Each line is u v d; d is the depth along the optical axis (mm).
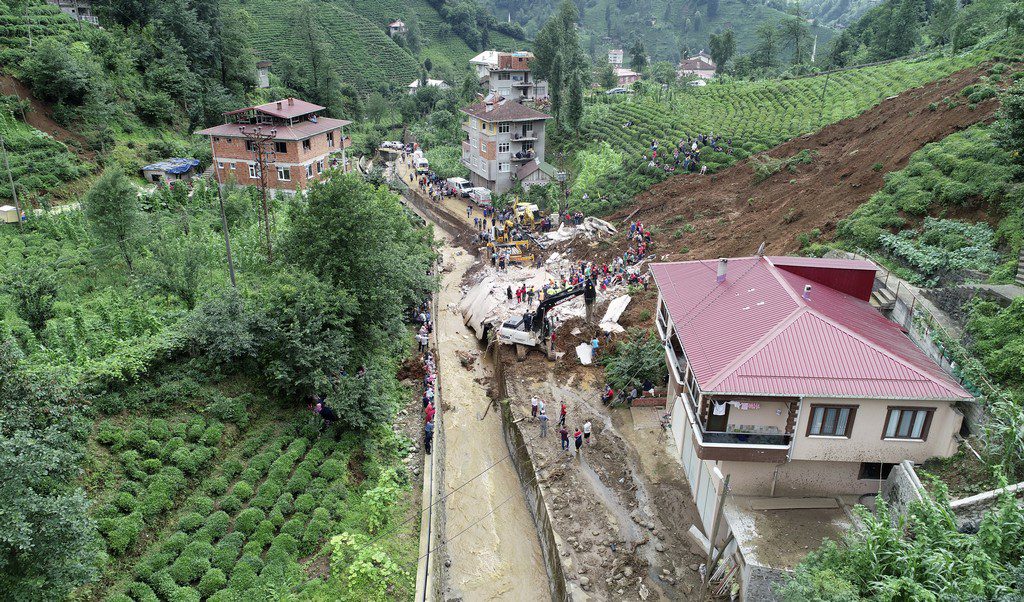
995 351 22531
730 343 22719
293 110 67250
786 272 26438
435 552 24656
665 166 64938
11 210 46688
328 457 26672
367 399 28344
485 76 120125
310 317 28062
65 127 63281
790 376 20891
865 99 62312
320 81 106688
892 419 21156
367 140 103812
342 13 151500
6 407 15898
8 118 58562
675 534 26453
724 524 23859
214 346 26875
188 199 58156
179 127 78188
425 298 45500
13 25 67875
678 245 49125
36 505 13984
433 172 88438
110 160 63375
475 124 80625
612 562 25281
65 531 14578
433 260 53281
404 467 28438
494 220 64625
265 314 27953
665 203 58250
